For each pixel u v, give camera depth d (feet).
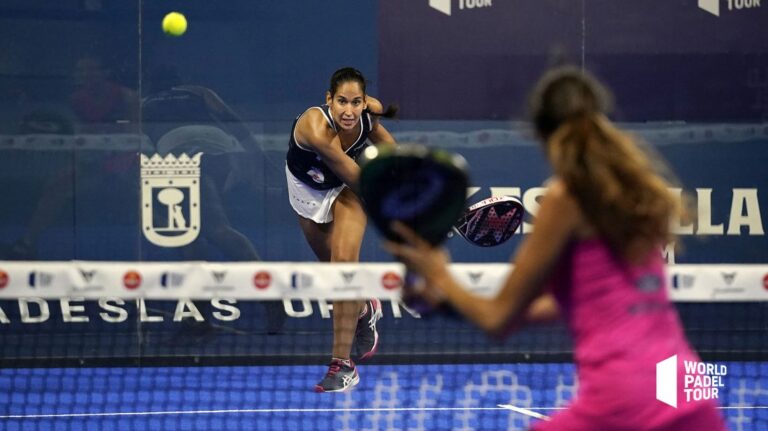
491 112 59.82
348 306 50.67
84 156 58.90
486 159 59.82
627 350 19.67
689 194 60.80
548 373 57.57
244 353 59.98
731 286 34.42
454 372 57.72
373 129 51.60
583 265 19.76
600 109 20.26
